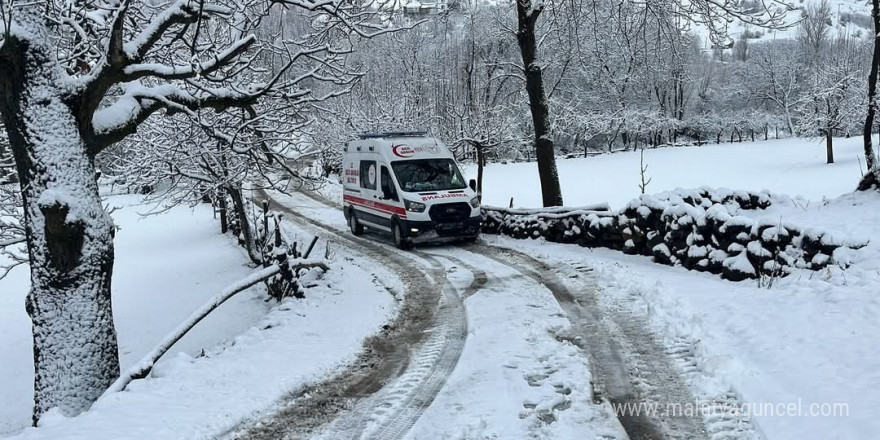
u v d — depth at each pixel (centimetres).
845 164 4128
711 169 4247
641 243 1284
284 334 898
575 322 884
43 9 798
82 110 765
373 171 1819
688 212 1142
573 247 1455
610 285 1083
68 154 746
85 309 756
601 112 5353
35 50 734
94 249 761
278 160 1280
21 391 1207
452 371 724
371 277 1311
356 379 722
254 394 665
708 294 930
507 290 1109
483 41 4397
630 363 715
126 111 809
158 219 3180
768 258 984
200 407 630
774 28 1534
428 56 4478
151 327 1448
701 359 693
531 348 782
